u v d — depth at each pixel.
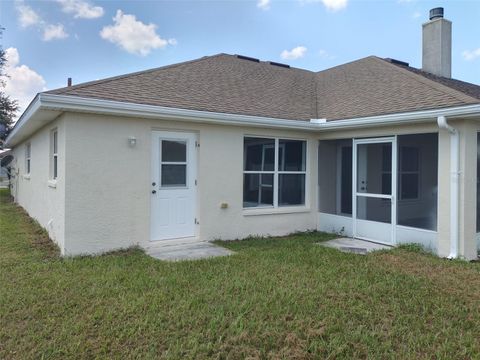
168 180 7.47
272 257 6.33
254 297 4.33
